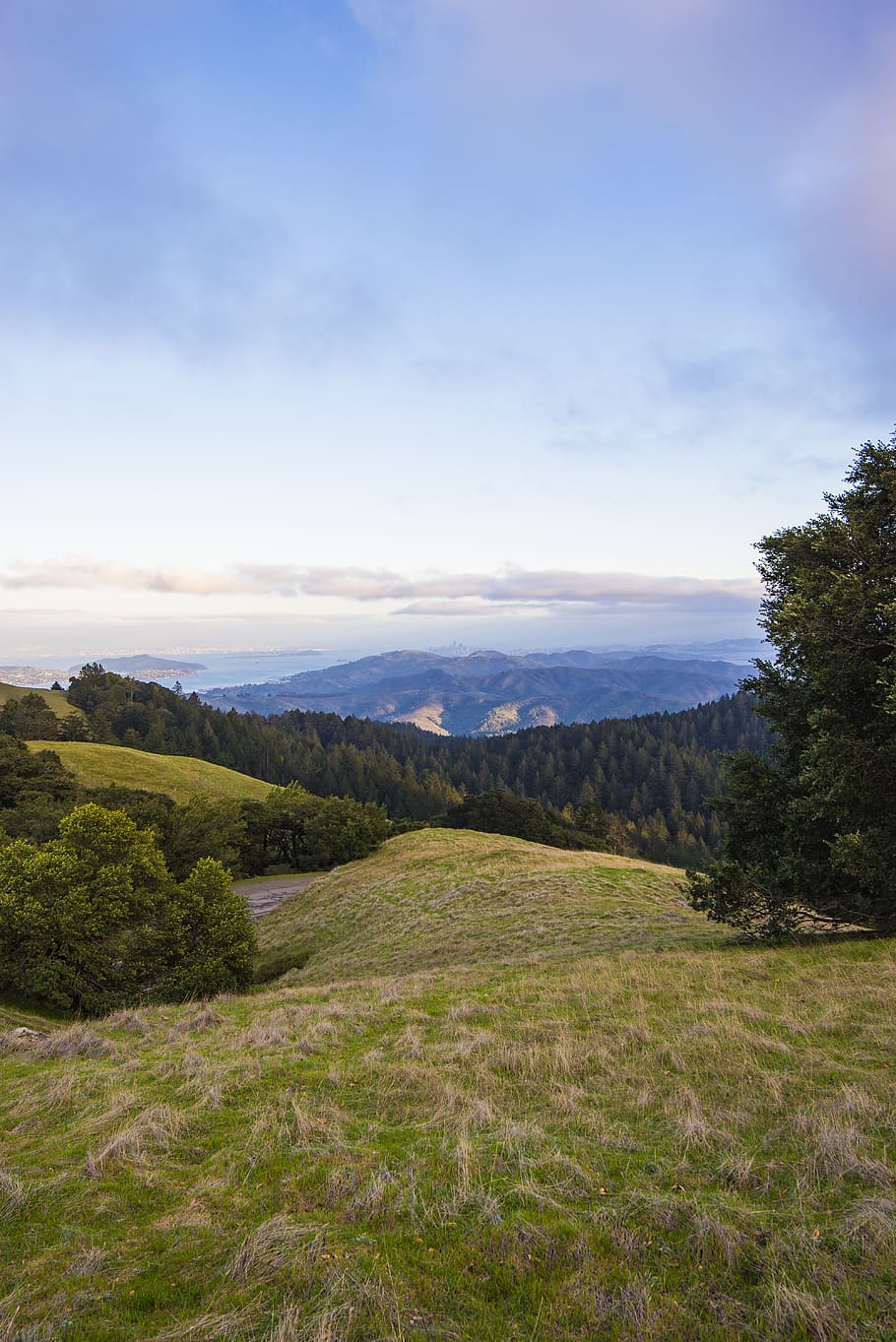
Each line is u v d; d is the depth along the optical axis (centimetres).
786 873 1711
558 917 2684
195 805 6156
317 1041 1078
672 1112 716
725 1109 712
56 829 5131
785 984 1212
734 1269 463
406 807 13012
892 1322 402
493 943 2497
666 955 1706
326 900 4353
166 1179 643
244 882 6431
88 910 2342
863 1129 637
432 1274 474
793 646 1736
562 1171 601
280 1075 919
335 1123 743
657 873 3425
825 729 1666
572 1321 426
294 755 15088
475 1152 646
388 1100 812
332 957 3153
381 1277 469
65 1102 862
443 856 4628
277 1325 428
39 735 10494
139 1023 1361
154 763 9356
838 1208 521
